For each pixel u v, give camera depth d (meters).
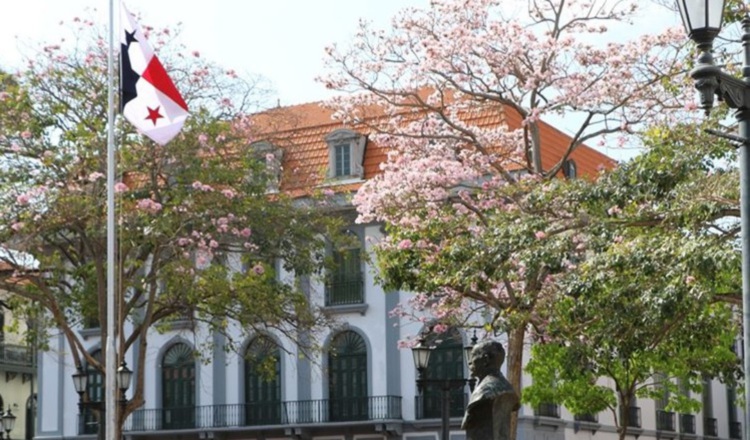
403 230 26.52
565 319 21.58
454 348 41.56
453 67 28.27
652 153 19.39
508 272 21.84
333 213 32.28
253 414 44.12
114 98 29.25
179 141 28.72
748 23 11.29
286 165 44.38
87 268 30.55
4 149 28.89
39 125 29.06
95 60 29.58
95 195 28.78
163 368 45.69
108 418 25.94
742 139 11.20
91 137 28.75
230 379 44.59
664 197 19.22
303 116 41.25
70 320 33.28
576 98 27.28
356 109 29.95
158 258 29.42
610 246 19.16
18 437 58.69
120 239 27.95
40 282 29.78
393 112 30.14
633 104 27.27
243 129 30.30
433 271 25.44
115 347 28.38
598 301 19.14
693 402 37.50
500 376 11.70
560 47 27.64
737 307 25.47
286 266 30.95
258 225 29.70
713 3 10.62
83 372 29.67
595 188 19.91
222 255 30.28
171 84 25.58
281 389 43.94
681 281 17.94
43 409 47.75
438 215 26.53
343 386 43.06
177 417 45.09
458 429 41.28
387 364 42.38
